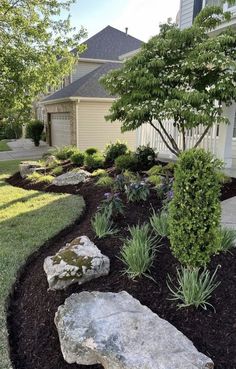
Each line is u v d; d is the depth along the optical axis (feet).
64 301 7.85
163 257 9.25
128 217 13.00
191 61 18.06
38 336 7.30
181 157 7.57
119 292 7.77
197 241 7.41
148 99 19.30
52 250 11.60
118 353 5.75
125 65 21.31
